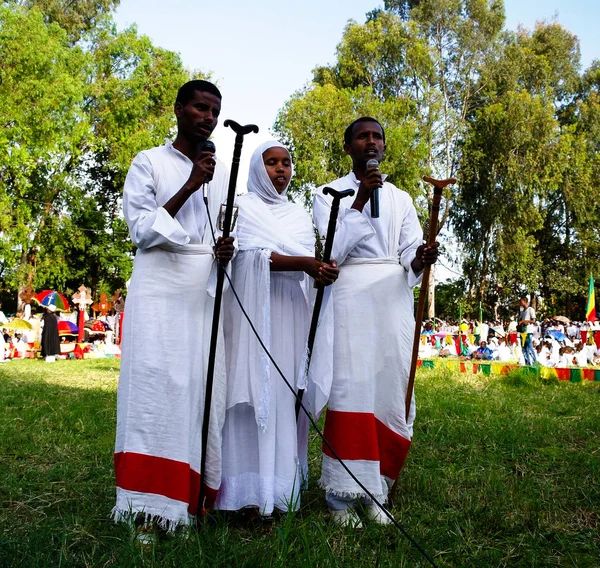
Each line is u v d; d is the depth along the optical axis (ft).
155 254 10.48
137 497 9.91
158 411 10.12
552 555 9.82
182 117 11.17
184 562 8.66
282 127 88.48
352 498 11.24
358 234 11.48
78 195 88.43
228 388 11.26
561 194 108.17
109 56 86.53
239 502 10.97
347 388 11.57
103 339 72.33
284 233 11.75
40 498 11.84
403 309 12.15
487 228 105.40
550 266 110.11
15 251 75.36
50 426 18.61
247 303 11.35
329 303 11.50
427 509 11.62
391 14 106.52
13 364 48.70
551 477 13.94
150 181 10.73
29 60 68.69
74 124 74.13
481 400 24.79
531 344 54.03
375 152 12.39
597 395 27.43
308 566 8.56
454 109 109.40
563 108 122.21
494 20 108.17
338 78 107.34
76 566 8.84
